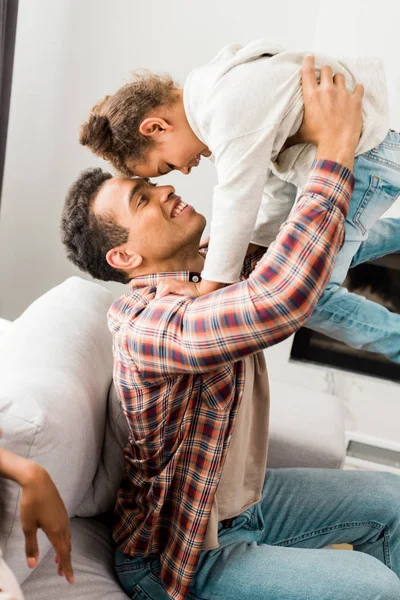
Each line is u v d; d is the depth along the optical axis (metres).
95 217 1.14
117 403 1.22
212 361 0.96
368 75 1.12
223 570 1.10
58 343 1.20
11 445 0.90
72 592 1.03
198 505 1.06
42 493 0.81
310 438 1.55
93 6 2.32
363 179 1.17
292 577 1.07
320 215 0.94
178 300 1.00
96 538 1.20
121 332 1.05
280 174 1.15
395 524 1.29
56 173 2.52
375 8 2.04
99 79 2.39
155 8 2.29
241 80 1.02
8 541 0.90
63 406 1.01
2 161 2.45
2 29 2.22
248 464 1.21
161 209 1.14
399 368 2.37
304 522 1.31
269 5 2.21
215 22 2.27
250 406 1.17
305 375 2.44
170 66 2.34
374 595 1.03
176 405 1.06
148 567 1.13
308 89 1.00
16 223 2.60
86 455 1.08
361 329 1.68
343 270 1.42
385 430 2.44
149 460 1.10
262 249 1.29
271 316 0.92
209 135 1.04
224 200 1.02
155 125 1.10
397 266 2.23
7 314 2.72
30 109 2.46
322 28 2.11
